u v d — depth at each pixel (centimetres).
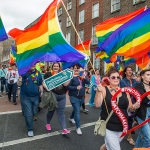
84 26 2202
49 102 447
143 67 561
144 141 341
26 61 397
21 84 444
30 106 448
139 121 350
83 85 495
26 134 466
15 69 829
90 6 2122
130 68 474
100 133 275
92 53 2011
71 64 502
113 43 451
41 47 397
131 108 288
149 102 349
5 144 406
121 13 1661
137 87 362
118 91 268
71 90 477
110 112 276
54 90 457
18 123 550
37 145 407
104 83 377
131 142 428
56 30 398
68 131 468
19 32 407
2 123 543
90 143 427
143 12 450
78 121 480
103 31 549
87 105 854
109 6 1783
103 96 282
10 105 796
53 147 400
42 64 1399
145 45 450
